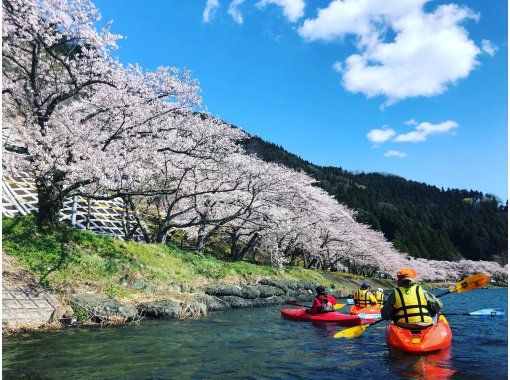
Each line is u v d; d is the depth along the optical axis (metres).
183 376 5.88
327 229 32.81
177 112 15.84
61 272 11.30
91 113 14.10
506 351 7.46
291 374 6.04
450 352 7.36
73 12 11.74
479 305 21.55
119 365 6.37
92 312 9.95
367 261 45.47
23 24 11.12
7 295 9.20
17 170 13.27
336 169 146.12
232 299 15.24
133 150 14.28
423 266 56.00
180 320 11.16
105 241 14.45
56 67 13.23
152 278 13.59
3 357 6.57
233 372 6.12
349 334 8.68
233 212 23.41
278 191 21.77
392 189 146.50
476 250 89.00
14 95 12.59
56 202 13.29
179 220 24.03
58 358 6.64
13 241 11.74
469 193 160.62
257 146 102.50
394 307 7.82
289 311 12.57
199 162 18.44
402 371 6.17
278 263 23.66
